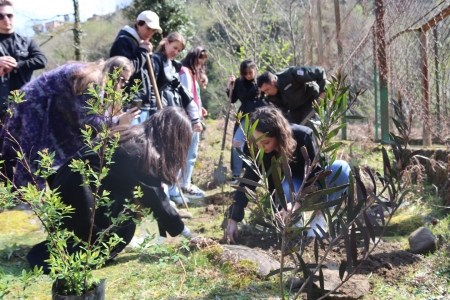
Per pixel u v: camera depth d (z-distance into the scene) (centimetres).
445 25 341
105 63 337
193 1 1366
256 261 277
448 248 285
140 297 247
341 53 600
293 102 443
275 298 239
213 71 1423
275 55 859
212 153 730
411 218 344
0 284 185
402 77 403
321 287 183
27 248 331
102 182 288
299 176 314
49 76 353
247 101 520
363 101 795
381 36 442
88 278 205
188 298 243
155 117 288
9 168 410
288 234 191
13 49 450
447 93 359
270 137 264
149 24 424
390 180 176
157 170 281
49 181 360
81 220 283
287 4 995
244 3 1003
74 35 1011
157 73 449
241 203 323
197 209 449
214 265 279
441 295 240
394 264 275
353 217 173
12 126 370
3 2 438
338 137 757
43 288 262
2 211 402
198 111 545
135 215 299
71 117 357
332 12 709
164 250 226
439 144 531
